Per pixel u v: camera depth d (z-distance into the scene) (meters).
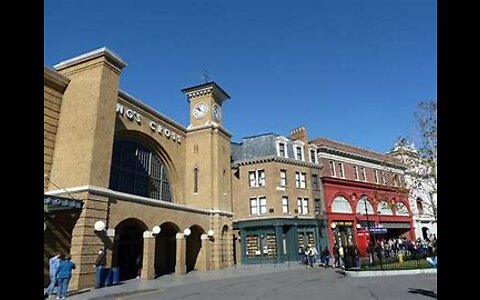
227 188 35.34
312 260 32.38
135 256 26.20
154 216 23.78
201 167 33.53
